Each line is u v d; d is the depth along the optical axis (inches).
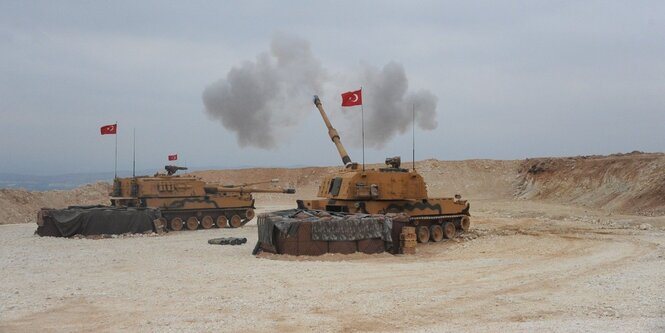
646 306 535.5
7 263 875.4
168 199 1552.7
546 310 529.7
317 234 952.3
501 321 491.5
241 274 751.7
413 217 1160.2
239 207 1651.1
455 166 3302.2
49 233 1330.0
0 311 544.4
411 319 503.2
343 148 1336.1
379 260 911.0
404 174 1202.0
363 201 1165.7
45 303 577.3
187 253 1002.1
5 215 2009.1
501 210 2107.5
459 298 585.6
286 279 711.1
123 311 541.6
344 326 480.7
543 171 2778.1
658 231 1274.6
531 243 1103.0
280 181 3508.9
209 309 546.0
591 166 2492.6
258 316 516.4
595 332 438.9
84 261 896.9
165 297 603.8
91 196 2551.7
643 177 2080.5
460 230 1273.4
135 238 1301.7
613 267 786.2
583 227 1386.6
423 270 783.1
